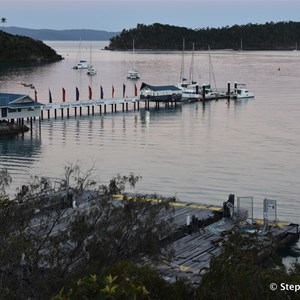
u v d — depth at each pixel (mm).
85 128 138875
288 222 67312
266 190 84000
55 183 77500
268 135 129625
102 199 48031
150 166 99688
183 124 146000
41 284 33406
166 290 31766
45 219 47031
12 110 131000
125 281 20844
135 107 176125
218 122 149250
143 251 40469
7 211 41594
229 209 66625
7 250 34500
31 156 107750
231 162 102312
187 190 84250
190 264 51281
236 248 27797
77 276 34562
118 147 116500
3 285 32719
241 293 25531
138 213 42875
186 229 60625
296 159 104500
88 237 41844
